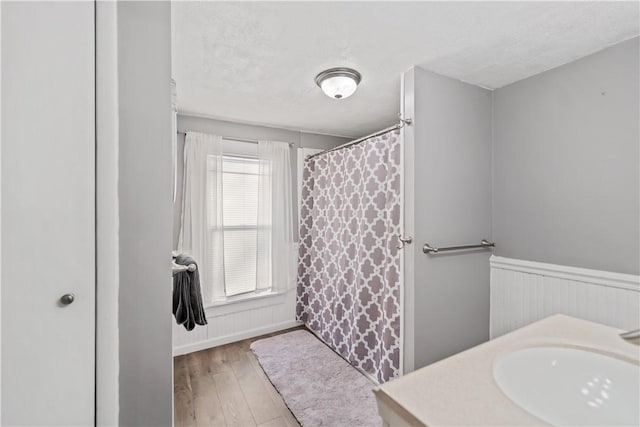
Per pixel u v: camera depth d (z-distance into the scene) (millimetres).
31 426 575
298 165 3186
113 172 644
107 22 638
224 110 2523
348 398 1957
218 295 2729
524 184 1928
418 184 1777
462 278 1983
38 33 574
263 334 2973
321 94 2170
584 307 1627
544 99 1823
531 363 903
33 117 570
